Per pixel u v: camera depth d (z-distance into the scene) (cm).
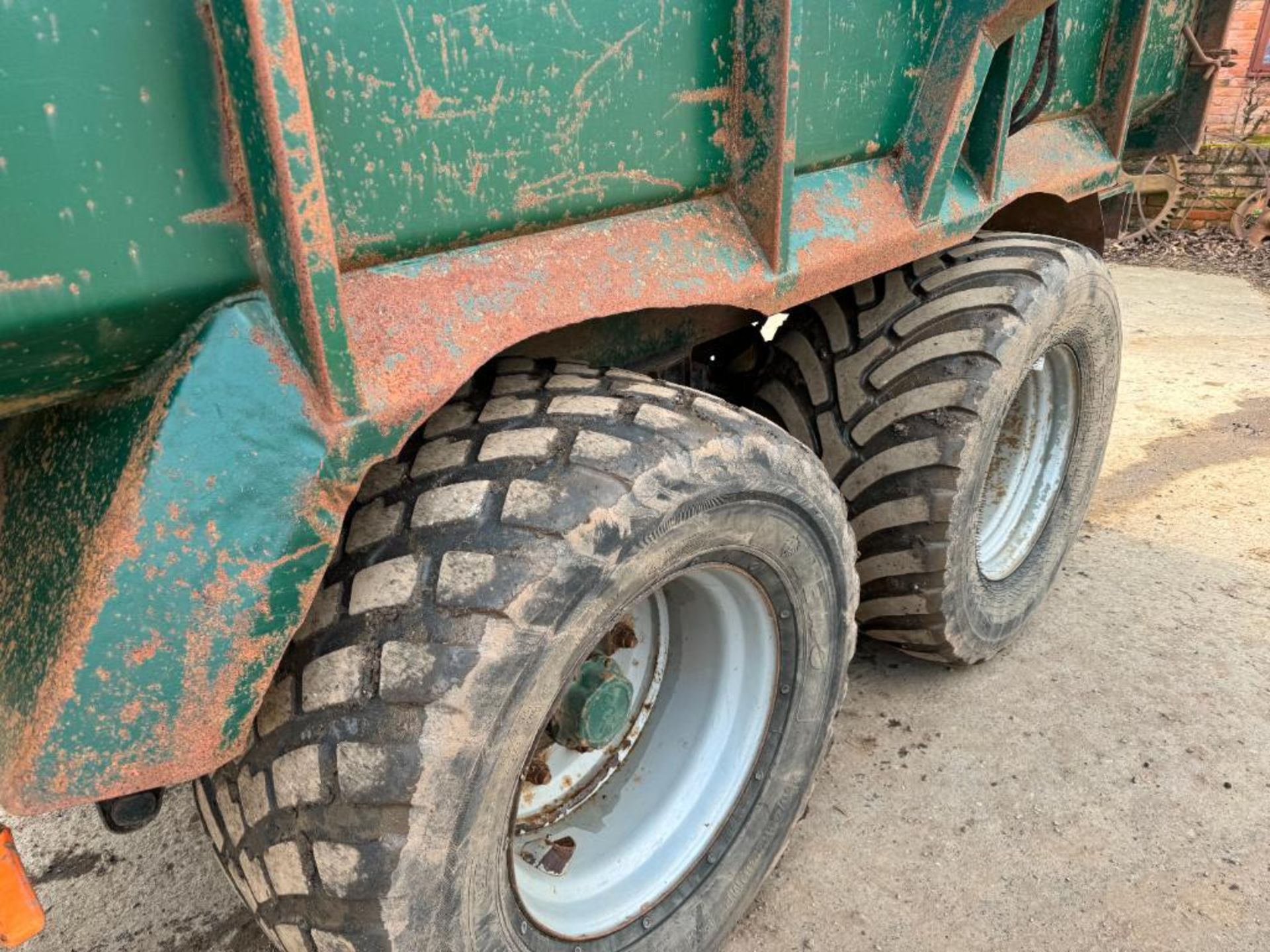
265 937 202
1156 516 367
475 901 135
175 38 93
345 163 108
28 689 106
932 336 216
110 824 133
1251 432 444
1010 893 208
